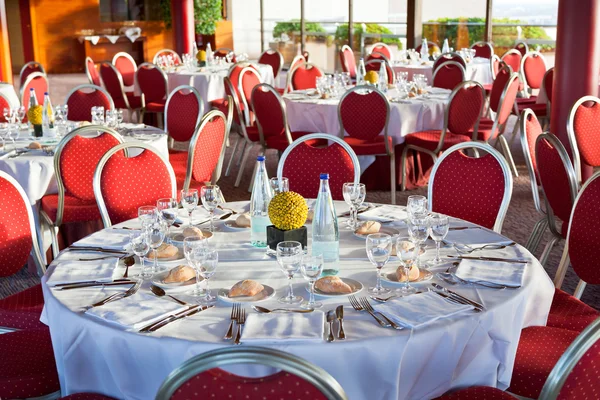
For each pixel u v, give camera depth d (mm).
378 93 5441
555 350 2312
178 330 1909
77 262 2439
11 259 3053
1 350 2406
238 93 7172
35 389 2234
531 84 8930
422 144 5785
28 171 4121
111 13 16953
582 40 5570
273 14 15539
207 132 4520
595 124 4770
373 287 2195
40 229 4219
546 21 11477
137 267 2418
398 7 13477
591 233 2975
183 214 3062
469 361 2025
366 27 13961
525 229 5012
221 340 1839
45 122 5047
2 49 10008
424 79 6652
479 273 2264
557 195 3568
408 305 2014
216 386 1391
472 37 12461
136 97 8852
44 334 2527
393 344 1832
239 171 6445
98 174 3328
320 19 14602
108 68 8727
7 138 4629
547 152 3561
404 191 6168
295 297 2115
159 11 17094
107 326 1944
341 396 1368
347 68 11188
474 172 3260
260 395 1383
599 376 1606
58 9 16344
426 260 2434
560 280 3240
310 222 2934
